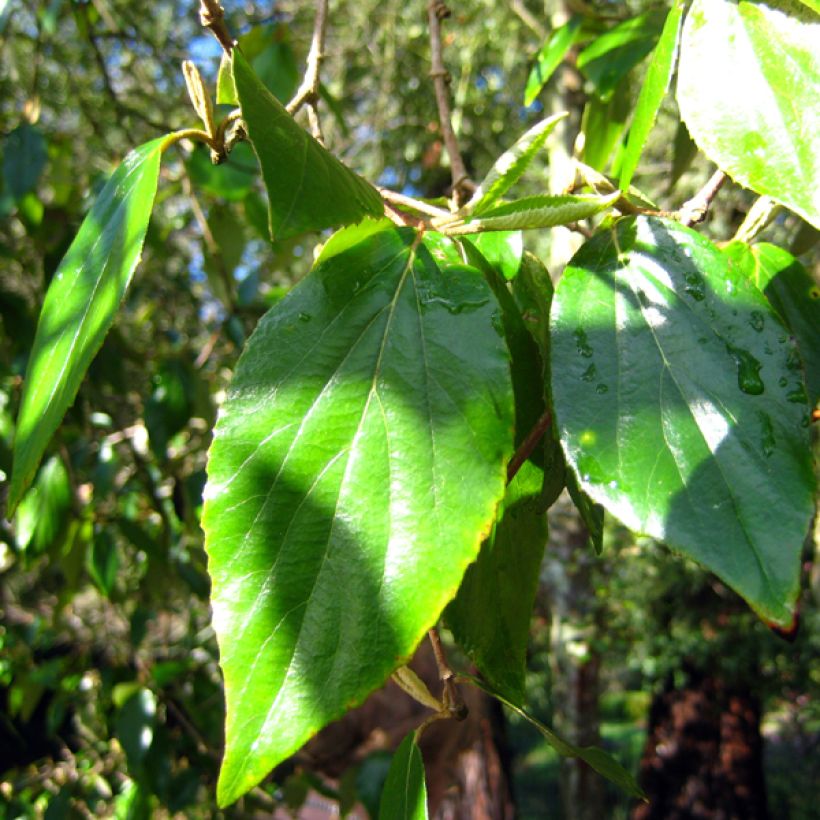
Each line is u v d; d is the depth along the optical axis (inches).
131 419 37.8
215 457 6.6
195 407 28.0
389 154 73.7
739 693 77.4
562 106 50.6
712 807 76.1
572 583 74.9
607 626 73.0
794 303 9.7
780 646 69.0
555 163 49.6
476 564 8.4
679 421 6.9
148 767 27.9
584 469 6.8
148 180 7.6
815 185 7.4
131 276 7.1
